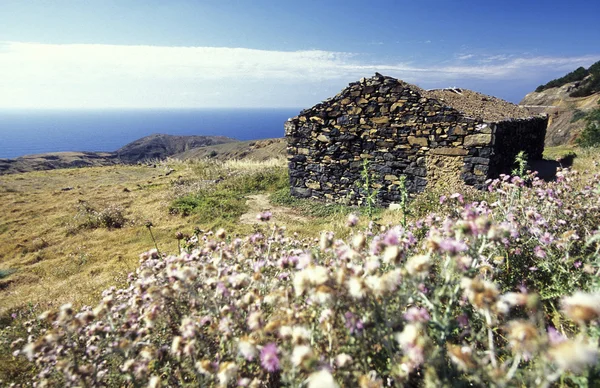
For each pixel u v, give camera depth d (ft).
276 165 57.77
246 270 9.92
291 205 38.19
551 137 137.18
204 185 45.42
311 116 38.99
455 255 6.36
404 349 5.37
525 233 10.72
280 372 6.82
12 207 40.93
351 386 5.58
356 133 36.60
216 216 34.32
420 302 7.45
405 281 6.17
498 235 6.70
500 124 30.91
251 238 11.87
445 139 31.83
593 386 4.89
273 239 12.87
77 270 24.61
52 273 24.49
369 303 5.91
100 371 7.87
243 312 7.61
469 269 6.48
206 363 6.07
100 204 40.96
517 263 10.09
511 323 5.37
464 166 31.09
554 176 37.70
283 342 5.99
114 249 28.09
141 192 45.85
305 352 4.99
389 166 35.19
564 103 154.20
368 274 6.62
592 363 4.09
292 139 40.60
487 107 43.75
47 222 35.60
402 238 9.39
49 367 8.49
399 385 5.31
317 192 39.78
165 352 7.84
